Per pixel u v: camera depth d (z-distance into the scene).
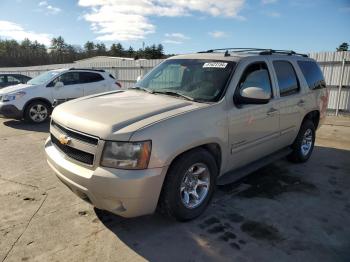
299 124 5.58
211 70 4.36
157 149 3.17
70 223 3.70
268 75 4.79
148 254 3.15
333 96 12.42
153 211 3.33
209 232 3.55
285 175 5.38
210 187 3.88
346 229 3.69
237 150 4.21
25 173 5.31
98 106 3.78
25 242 3.32
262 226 3.70
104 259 3.07
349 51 11.79
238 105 4.11
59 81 10.77
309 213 4.05
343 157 6.50
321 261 3.10
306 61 5.98
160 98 4.10
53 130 3.86
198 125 3.56
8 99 9.79
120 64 18.88
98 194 3.16
